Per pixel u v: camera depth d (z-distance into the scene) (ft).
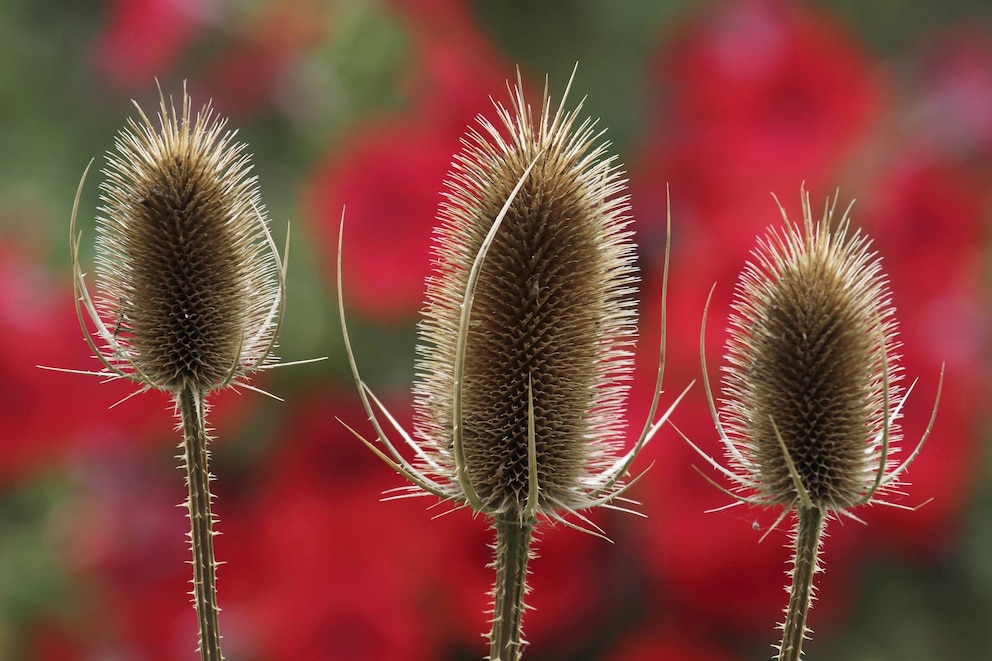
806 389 2.43
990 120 3.60
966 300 3.24
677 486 3.08
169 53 3.45
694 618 3.15
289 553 3.10
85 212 3.60
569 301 2.46
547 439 2.45
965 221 3.22
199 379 2.43
